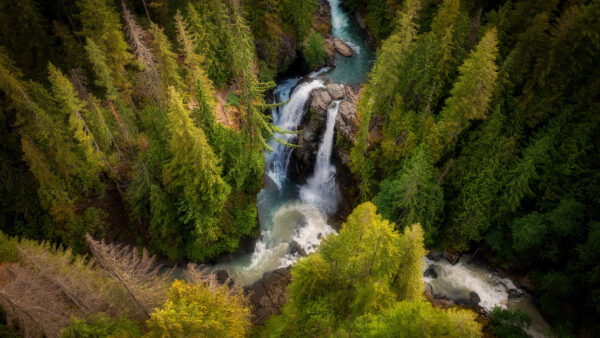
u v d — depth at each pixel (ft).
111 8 137.90
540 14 122.21
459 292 129.08
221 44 160.76
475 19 135.74
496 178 121.19
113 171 132.05
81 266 85.61
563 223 110.73
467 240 131.34
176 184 113.50
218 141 120.57
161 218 122.72
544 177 116.67
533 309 121.60
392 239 67.41
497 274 131.75
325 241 79.10
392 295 66.33
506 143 119.85
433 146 127.44
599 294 103.91
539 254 119.03
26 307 69.72
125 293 78.54
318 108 169.17
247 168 134.82
